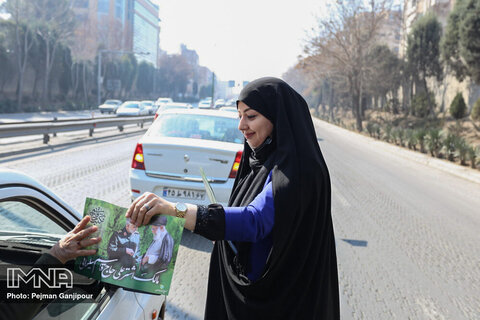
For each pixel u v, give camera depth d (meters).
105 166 10.88
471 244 6.57
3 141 14.45
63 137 17.66
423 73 39.75
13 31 48.22
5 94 48.97
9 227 1.84
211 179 5.90
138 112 34.66
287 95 1.67
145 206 1.43
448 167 16.83
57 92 60.91
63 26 55.72
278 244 1.50
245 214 1.47
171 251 1.46
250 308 1.58
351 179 12.35
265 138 1.70
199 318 3.70
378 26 37.59
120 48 86.75
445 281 4.96
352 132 39.19
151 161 5.97
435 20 38.41
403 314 4.07
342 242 6.20
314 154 1.57
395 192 10.79
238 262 1.64
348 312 4.04
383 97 55.47
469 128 30.55
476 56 25.06
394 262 5.49
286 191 1.48
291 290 1.57
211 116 6.84
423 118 40.81
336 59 39.28
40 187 1.84
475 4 25.75
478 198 11.05
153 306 2.29
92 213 1.53
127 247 1.50
